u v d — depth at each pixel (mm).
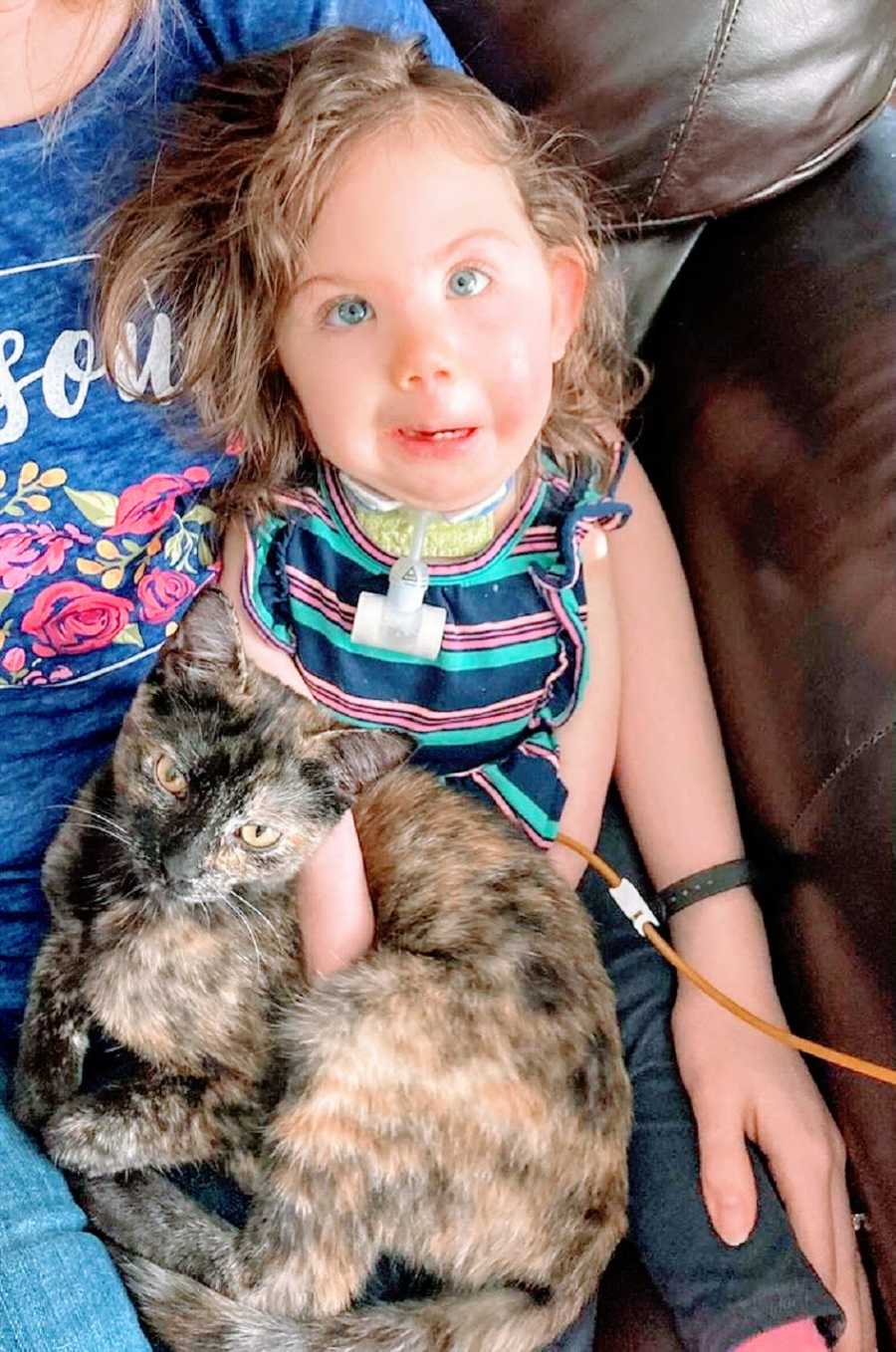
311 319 971
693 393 1293
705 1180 1033
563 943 1089
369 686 1136
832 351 1149
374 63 972
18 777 1081
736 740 1192
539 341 995
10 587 1005
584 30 1136
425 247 927
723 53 1154
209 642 1052
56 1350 827
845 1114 1038
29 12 912
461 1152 1003
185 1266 977
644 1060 1126
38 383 970
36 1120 999
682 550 1291
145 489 1037
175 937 1045
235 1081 1045
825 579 1077
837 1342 972
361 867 1104
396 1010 1027
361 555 1116
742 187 1256
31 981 1046
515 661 1149
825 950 1044
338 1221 988
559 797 1166
